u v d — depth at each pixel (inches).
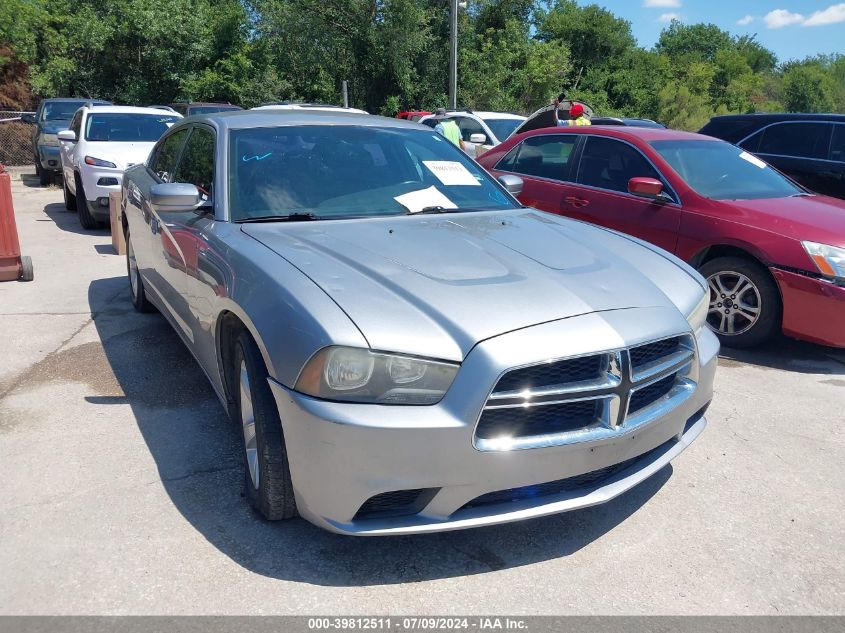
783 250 202.8
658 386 116.2
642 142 249.3
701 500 131.6
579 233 147.8
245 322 112.8
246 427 120.8
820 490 136.4
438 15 1270.9
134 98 1115.9
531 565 110.9
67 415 159.8
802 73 2753.4
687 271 139.1
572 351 100.7
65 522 118.3
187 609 98.7
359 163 157.8
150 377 182.9
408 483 97.3
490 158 305.1
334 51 1235.9
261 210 141.0
